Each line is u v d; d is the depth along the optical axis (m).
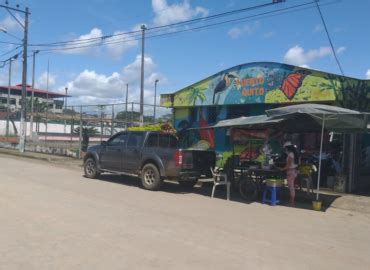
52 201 11.04
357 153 15.82
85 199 11.66
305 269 6.34
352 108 15.35
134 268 5.97
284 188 15.02
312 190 13.91
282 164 13.61
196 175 14.45
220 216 10.24
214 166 15.00
